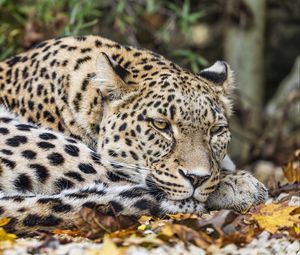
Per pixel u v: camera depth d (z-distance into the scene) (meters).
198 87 10.33
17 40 16.34
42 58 11.34
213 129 10.20
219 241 8.16
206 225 8.63
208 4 21.42
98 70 10.44
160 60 11.03
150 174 9.98
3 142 9.92
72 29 16.23
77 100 10.77
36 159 9.83
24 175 9.77
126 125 10.18
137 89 10.33
